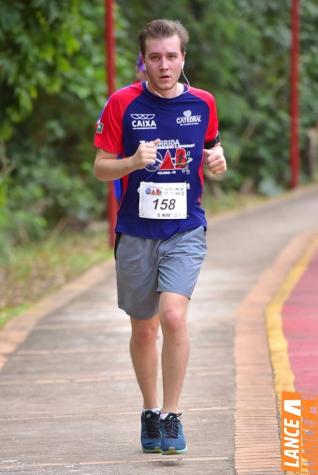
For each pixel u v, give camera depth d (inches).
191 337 644.7
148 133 395.5
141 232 401.1
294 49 1670.8
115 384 541.0
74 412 490.3
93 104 1103.0
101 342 645.9
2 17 847.1
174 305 390.9
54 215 1316.4
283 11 1706.4
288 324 655.1
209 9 1537.9
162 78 388.8
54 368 582.2
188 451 414.3
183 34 393.4
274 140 1734.7
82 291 841.5
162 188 398.0
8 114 927.0
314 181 1808.6
